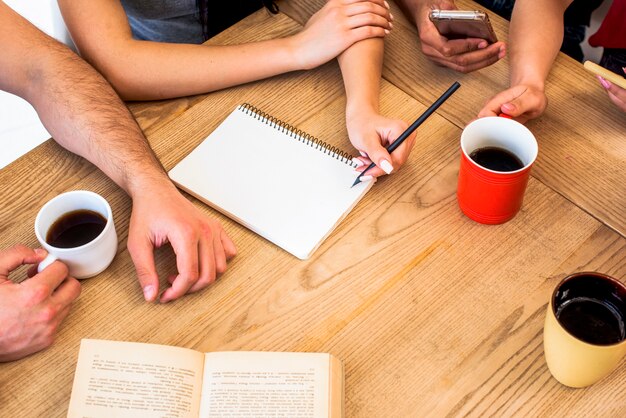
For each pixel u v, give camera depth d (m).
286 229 1.18
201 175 1.24
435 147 1.30
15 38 1.36
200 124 1.34
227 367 1.01
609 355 0.92
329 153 1.27
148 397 0.98
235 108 1.36
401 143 1.22
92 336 1.08
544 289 1.12
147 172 1.21
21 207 1.21
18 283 1.11
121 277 1.14
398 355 1.06
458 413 1.01
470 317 1.09
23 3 2.43
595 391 1.02
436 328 1.08
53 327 1.06
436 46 1.39
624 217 1.20
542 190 1.23
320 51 1.39
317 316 1.10
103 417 0.96
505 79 1.41
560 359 0.97
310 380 0.99
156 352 1.01
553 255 1.16
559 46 1.43
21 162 1.28
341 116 1.35
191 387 1.00
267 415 0.97
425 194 1.24
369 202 1.23
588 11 1.87
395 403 1.01
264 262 1.16
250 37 1.49
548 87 1.38
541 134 1.31
